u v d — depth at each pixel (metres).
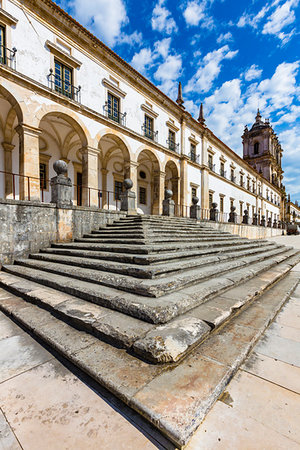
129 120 13.30
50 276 4.28
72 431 1.35
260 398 1.61
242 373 1.89
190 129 18.80
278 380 1.80
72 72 10.45
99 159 15.05
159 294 2.89
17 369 1.96
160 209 15.35
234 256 5.75
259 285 4.14
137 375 1.73
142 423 1.40
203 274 3.84
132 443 1.27
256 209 33.53
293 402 1.57
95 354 2.02
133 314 2.54
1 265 5.57
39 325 2.63
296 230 33.34
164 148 15.51
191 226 10.22
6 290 4.18
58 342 2.24
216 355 2.02
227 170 25.34
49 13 9.33
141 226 7.10
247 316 2.96
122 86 12.95
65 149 12.95
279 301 3.63
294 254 9.48
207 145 20.95
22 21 8.62
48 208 6.61
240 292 3.63
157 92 15.00
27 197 8.52
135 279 3.32
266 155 40.06
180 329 2.21
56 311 2.92
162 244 5.54
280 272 5.46
